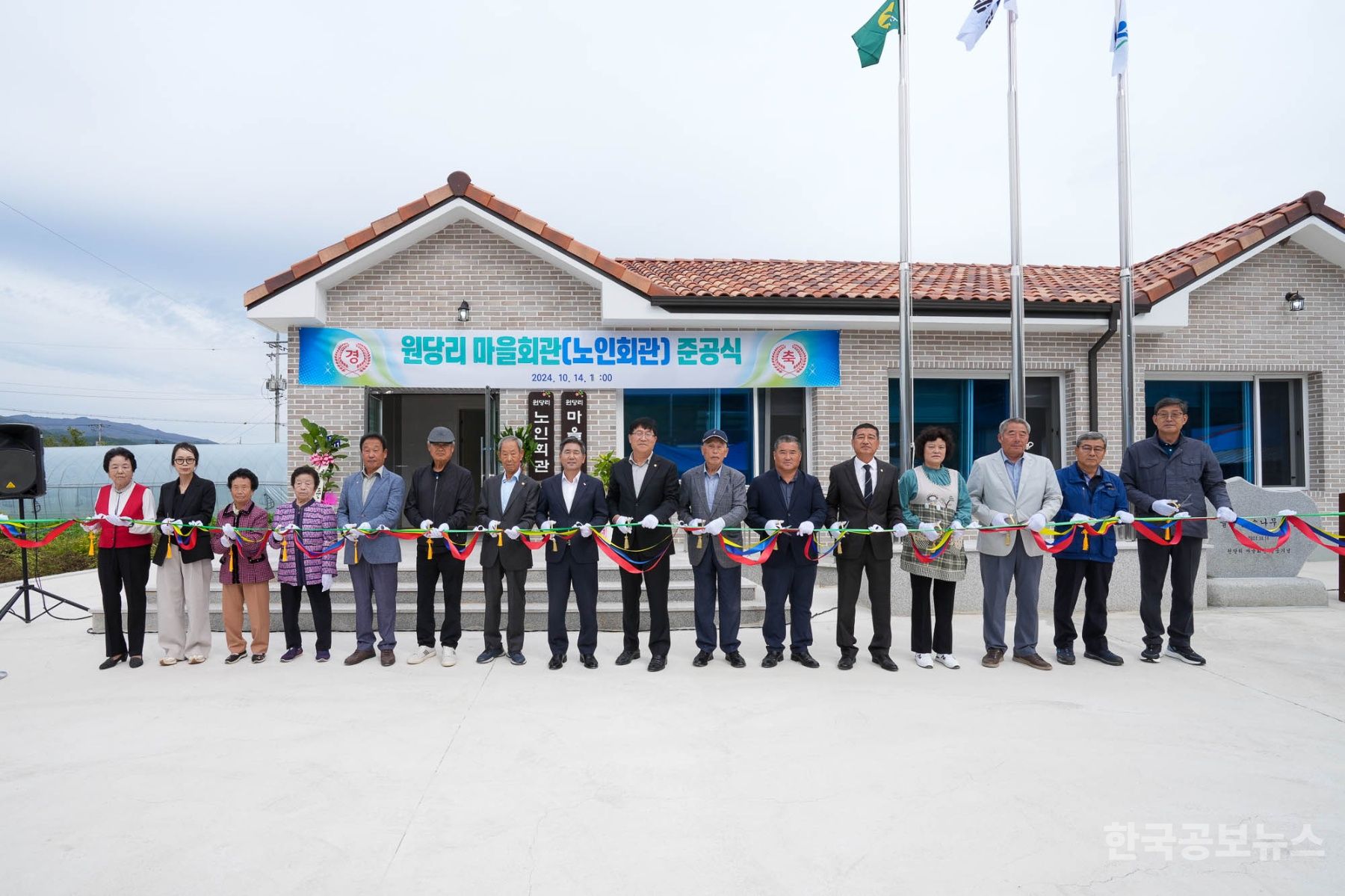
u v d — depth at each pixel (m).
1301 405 11.66
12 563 11.12
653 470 5.95
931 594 5.95
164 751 4.19
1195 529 5.91
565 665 5.91
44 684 5.49
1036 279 11.70
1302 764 4.00
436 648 6.36
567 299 10.19
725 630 5.87
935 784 3.73
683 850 3.12
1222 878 2.95
